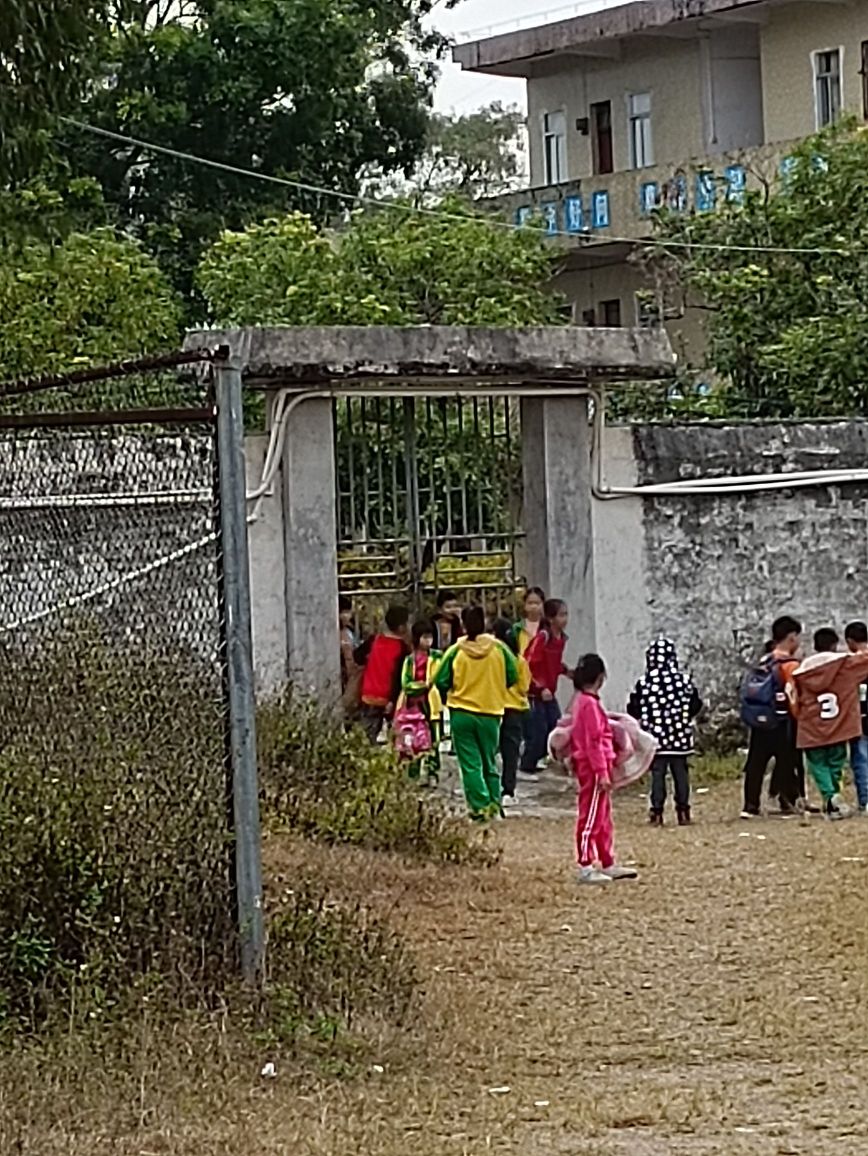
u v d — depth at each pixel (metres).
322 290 25.30
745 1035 8.64
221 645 8.43
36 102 10.67
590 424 17.33
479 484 17.23
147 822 8.56
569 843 14.11
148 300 24.05
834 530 18.38
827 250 24.09
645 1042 8.55
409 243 26.31
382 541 16.77
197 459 8.58
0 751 8.98
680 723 15.01
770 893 11.84
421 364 15.87
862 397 22.98
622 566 17.56
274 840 12.48
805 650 18.20
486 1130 7.02
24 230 12.21
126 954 8.37
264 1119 7.09
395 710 15.83
